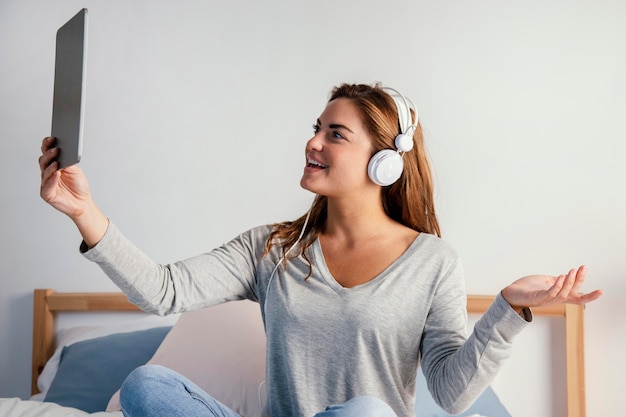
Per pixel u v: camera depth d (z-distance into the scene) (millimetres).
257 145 3029
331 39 2984
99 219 1514
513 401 2809
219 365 2416
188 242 3061
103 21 3129
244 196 3031
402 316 1594
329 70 2984
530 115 2842
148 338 2770
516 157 2842
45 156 1427
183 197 3068
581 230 2799
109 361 2684
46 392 2725
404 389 1615
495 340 1393
